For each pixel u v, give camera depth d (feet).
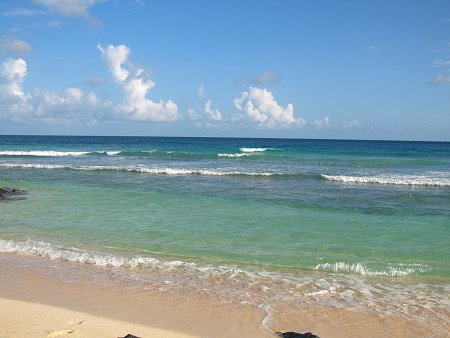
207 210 49.49
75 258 30.60
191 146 234.58
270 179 81.56
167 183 73.72
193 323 20.29
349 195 62.34
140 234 38.09
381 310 22.27
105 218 44.68
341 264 29.94
